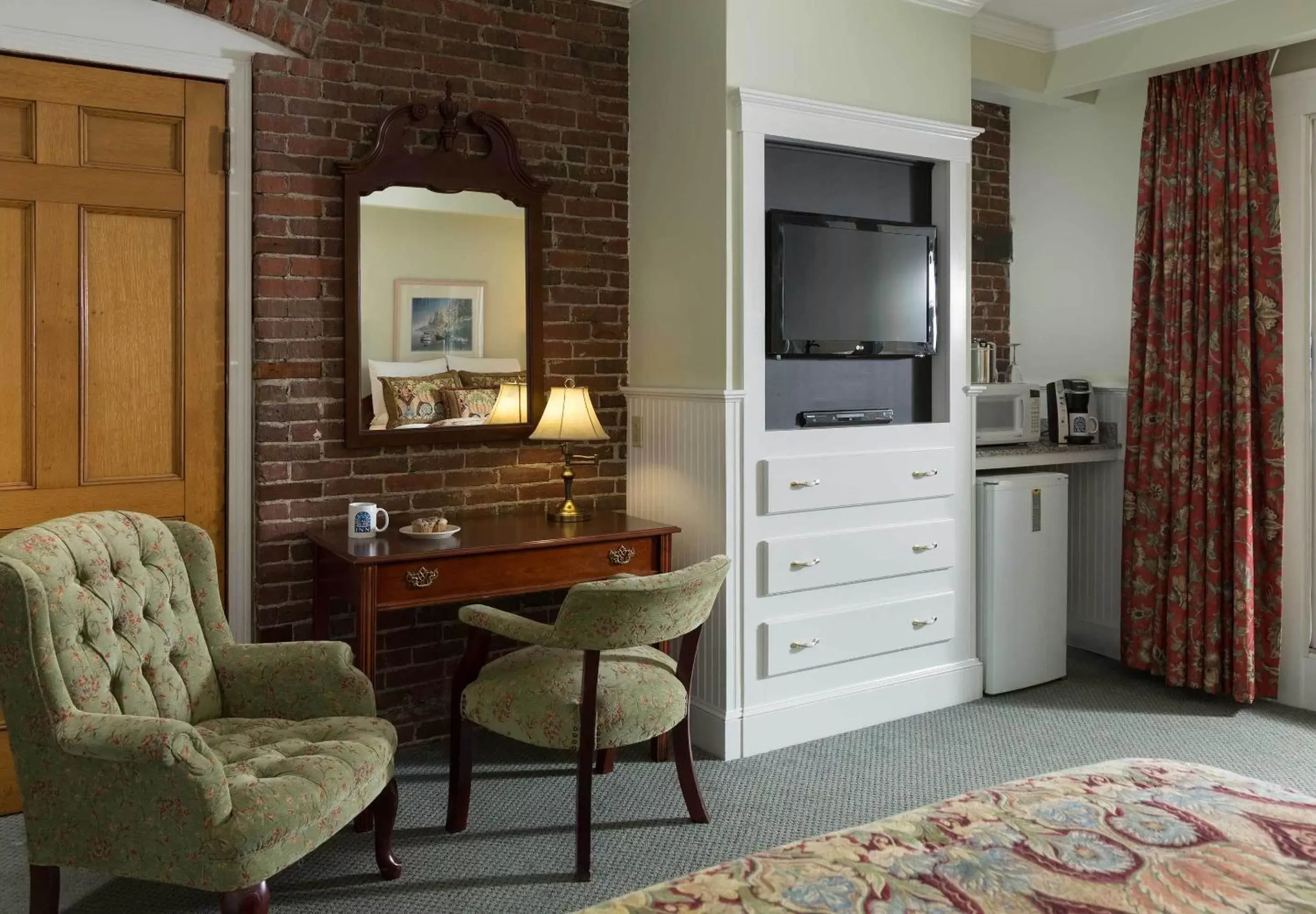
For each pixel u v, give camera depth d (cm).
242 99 327
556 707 272
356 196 340
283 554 336
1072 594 492
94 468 312
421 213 354
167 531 268
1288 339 400
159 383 321
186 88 319
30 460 304
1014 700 418
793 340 367
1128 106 463
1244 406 396
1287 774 338
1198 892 137
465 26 362
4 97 294
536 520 366
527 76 376
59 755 213
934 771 341
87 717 212
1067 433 472
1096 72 429
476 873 270
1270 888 138
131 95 311
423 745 365
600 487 400
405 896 258
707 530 358
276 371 331
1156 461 426
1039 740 370
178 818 207
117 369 314
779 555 358
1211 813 163
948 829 158
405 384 354
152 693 247
